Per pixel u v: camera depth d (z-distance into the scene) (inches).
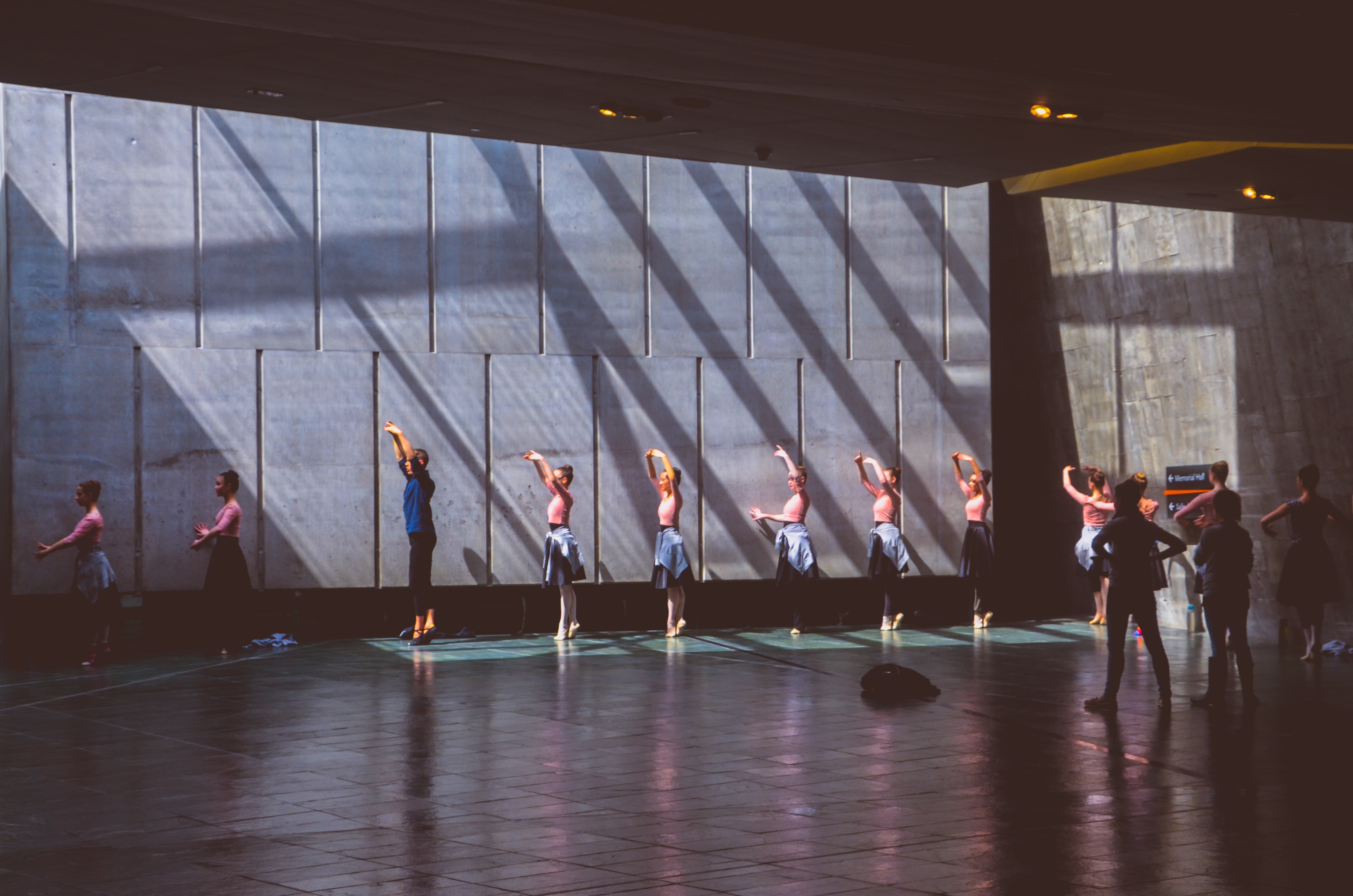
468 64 276.7
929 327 614.2
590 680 407.5
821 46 233.5
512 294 555.8
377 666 443.2
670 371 576.7
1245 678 357.7
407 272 541.6
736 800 244.2
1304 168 359.6
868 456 603.5
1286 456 518.3
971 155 354.9
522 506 554.3
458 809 237.8
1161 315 581.9
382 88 297.4
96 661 454.9
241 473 516.7
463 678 411.5
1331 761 281.3
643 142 351.3
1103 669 439.5
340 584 528.7
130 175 505.0
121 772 270.7
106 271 500.1
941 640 534.0
